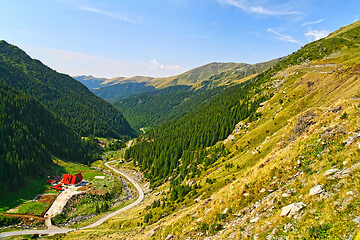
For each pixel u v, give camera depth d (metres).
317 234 15.62
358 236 12.67
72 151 192.25
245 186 33.31
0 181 100.62
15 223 81.38
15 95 195.00
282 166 31.20
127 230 69.06
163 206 80.38
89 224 88.06
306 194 20.91
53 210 95.19
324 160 24.73
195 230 32.47
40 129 176.25
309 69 139.88
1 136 126.94
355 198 15.89
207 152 127.88
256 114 124.38
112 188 132.38
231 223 27.72
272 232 19.38
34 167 124.25
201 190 72.44
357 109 28.42
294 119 50.28
